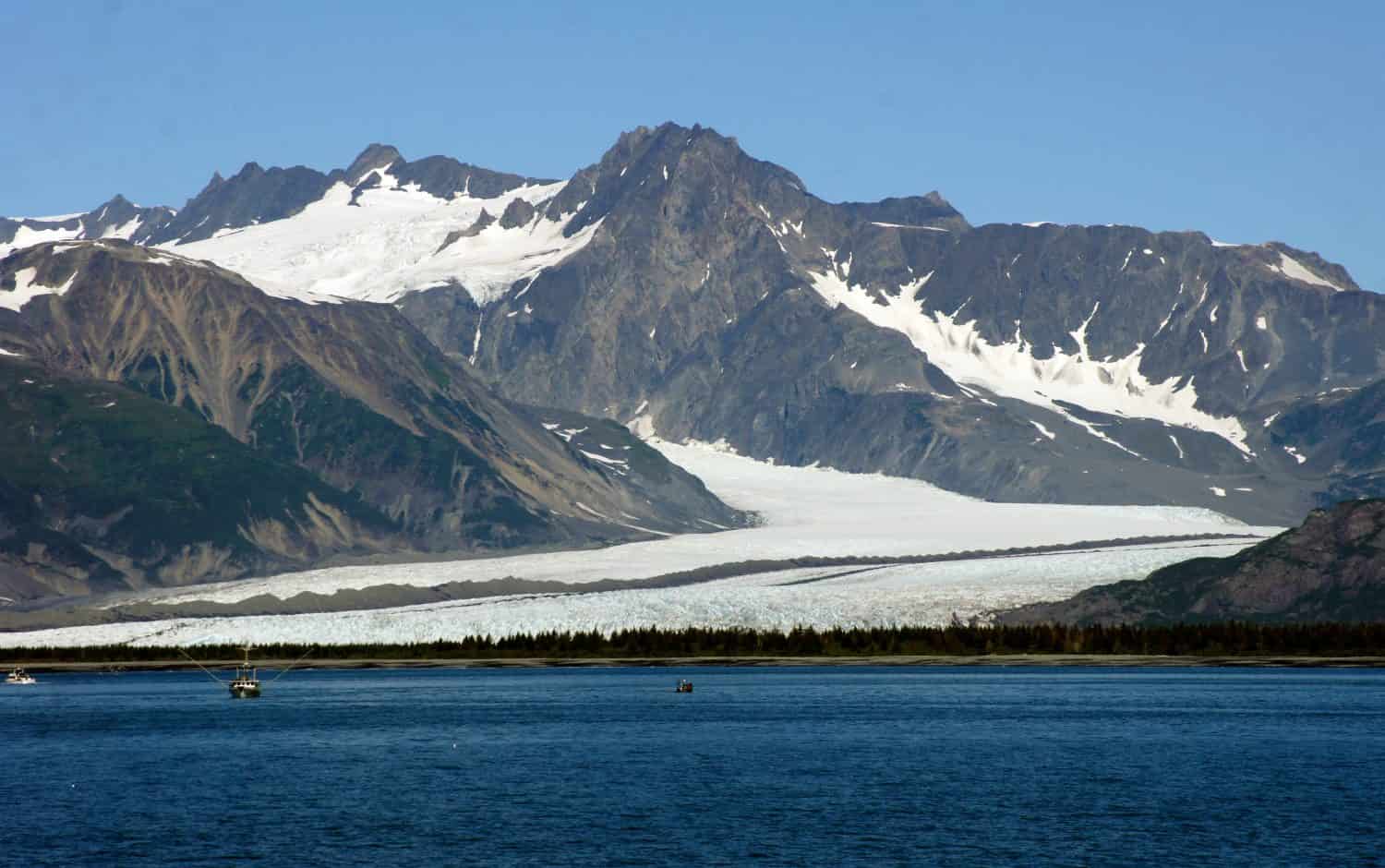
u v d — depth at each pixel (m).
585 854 157.75
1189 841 162.12
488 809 182.00
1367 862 153.00
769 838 164.88
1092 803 182.88
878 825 171.12
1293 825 169.75
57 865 155.38
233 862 156.12
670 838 165.25
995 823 171.88
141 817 178.62
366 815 178.62
